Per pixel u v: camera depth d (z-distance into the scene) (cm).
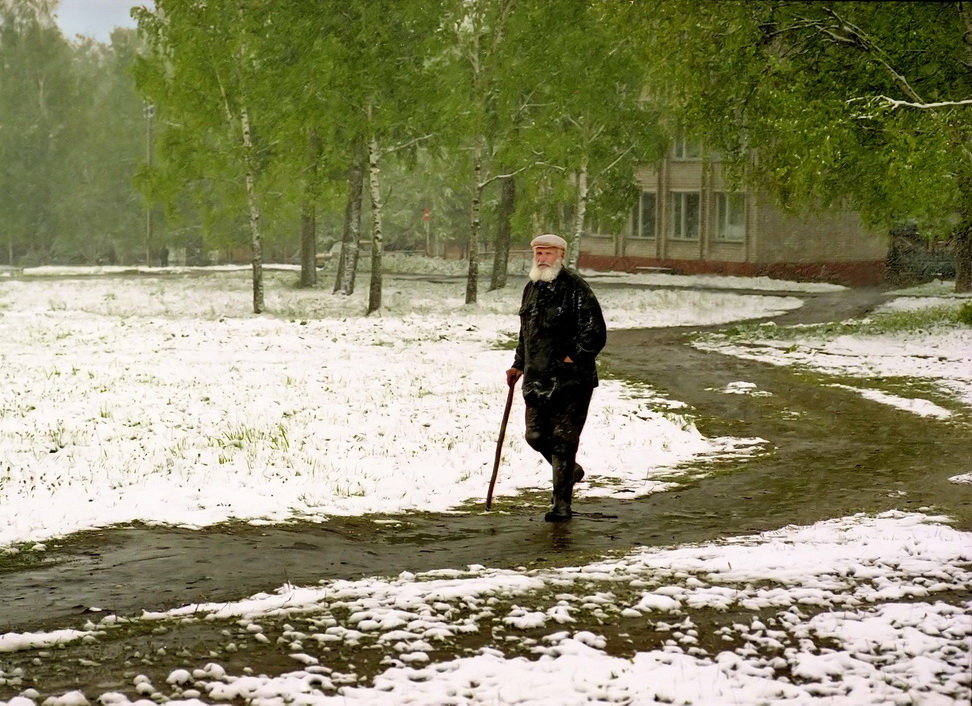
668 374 1950
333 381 1759
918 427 1342
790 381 1827
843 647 443
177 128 3262
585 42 3438
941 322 2544
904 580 570
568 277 822
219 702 376
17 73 7794
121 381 1711
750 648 442
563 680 395
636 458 1138
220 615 507
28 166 7769
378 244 3309
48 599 577
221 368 1912
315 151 3431
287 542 738
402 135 3469
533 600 530
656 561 625
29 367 1884
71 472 1003
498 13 3422
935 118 2002
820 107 2158
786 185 2439
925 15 2234
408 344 2389
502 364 2045
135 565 661
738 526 811
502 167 3669
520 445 1196
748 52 2347
